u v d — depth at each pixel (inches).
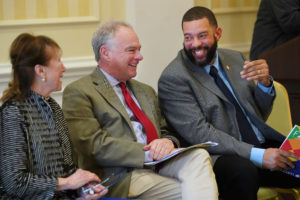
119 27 126.9
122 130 122.3
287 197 173.9
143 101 133.4
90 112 120.5
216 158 126.3
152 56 191.9
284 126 142.9
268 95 140.2
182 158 118.6
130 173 117.7
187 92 133.4
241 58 150.0
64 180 100.4
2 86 171.6
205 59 134.8
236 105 139.4
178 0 193.2
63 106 123.1
